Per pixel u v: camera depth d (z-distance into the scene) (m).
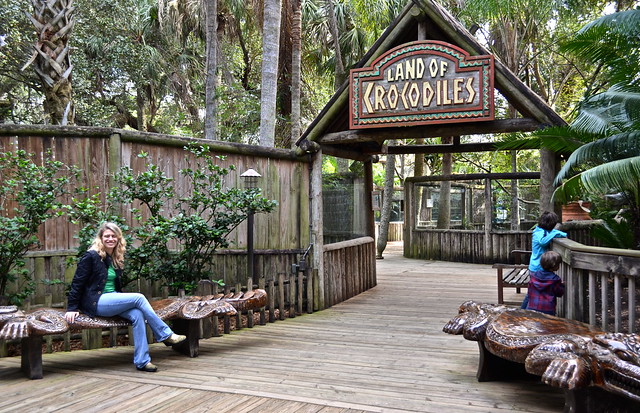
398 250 17.86
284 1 14.95
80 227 6.17
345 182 9.49
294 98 13.01
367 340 5.88
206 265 6.84
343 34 17.14
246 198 6.43
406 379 4.46
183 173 6.23
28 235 5.82
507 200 14.29
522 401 3.92
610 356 3.11
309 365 4.88
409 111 6.95
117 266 4.94
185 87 20.64
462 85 6.68
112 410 3.72
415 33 7.64
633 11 5.98
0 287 5.48
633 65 6.59
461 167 22.28
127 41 16.66
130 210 6.21
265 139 9.90
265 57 9.97
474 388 4.22
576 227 9.12
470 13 12.89
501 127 6.71
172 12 17.75
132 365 4.89
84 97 16.44
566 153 7.20
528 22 13.55
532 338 3.70
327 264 8.08
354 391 4.14
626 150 6.00
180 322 5.32
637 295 7.12
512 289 9.60
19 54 14.02
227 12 17.69
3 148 5.95
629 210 8.20
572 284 4.92
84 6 15.55
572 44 6.95
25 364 4.55
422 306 8.00
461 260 14.10
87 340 5.48
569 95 17.84
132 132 6.33
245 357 5.17
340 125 8.59
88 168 6.20
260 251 7.40
